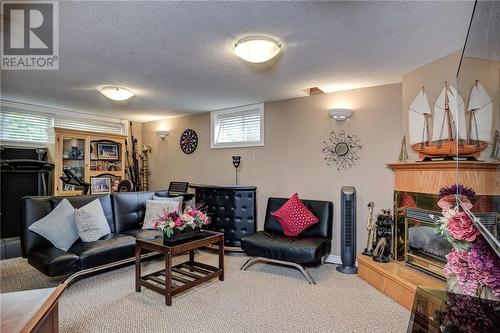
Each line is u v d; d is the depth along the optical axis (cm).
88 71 302
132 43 235
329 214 356
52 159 482
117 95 361
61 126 499
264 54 233
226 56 263
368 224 336
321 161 391
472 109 171
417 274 266
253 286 292
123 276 318
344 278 315
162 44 237
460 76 188
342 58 266
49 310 147
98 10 186
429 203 263
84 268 272
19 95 401
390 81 335
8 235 411
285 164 423
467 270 178
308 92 386
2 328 131
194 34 219
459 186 196
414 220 281
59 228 290
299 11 187
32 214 296
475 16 157
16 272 324
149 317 230
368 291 281
